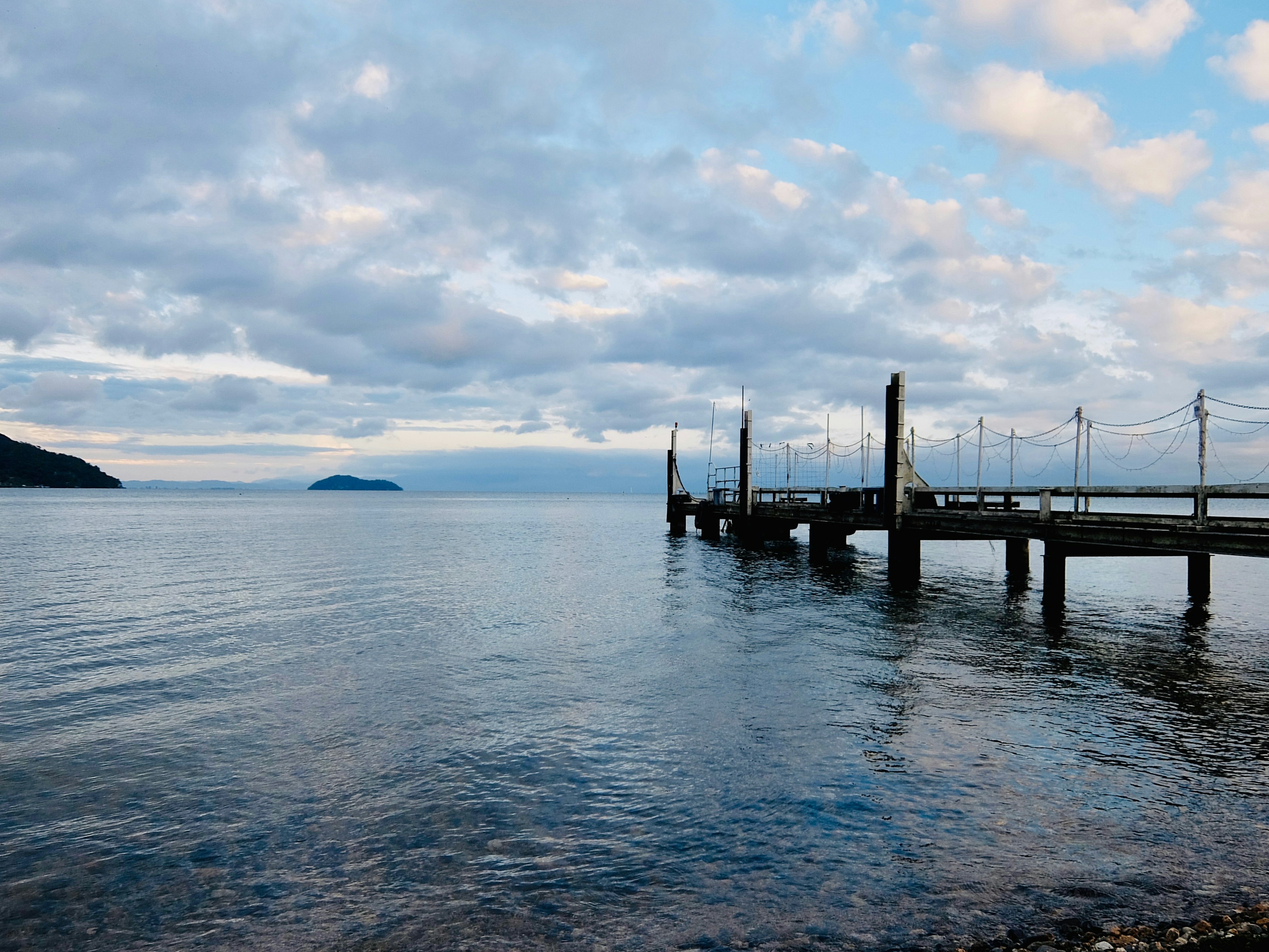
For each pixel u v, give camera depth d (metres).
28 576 31.17
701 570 34.38
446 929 6.44
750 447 44.12
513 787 9.41
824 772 9.81
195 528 69.06
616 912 6.65
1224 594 27.11
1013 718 12.16
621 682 14.45
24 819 8.62
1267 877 7.18
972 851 7.68
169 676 14.95
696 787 9.37
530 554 43.59
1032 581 31.16
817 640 18.39
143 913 6.75
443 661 16.23
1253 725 11.84
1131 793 9.13
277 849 7.89
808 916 6.54
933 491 26.61
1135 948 6.04
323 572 33.31
